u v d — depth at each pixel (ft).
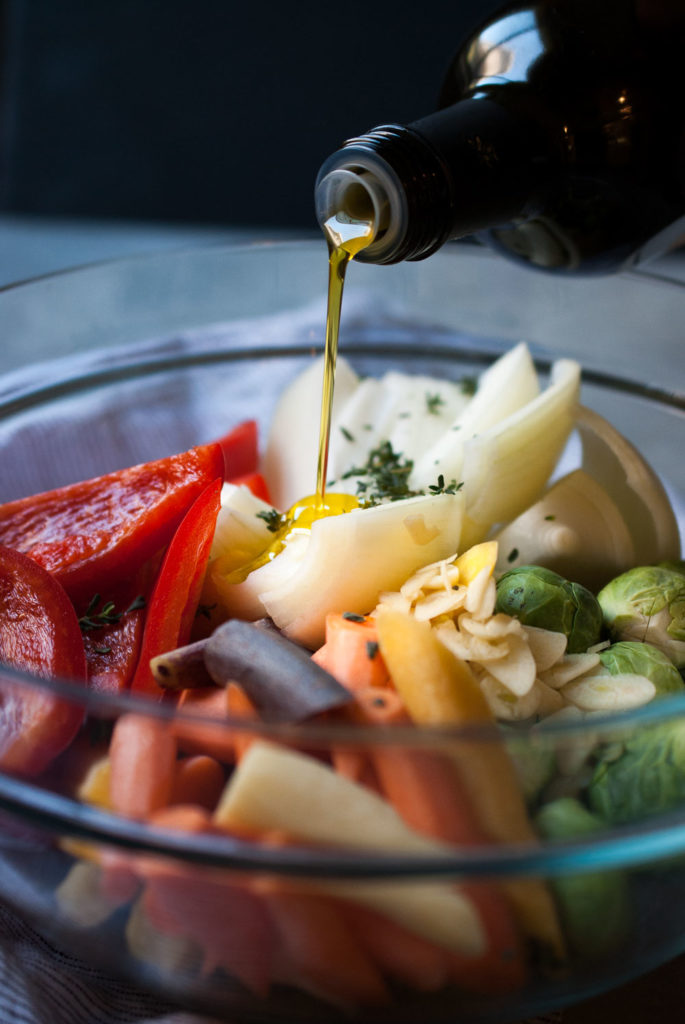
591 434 1.55
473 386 1.65
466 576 1.28
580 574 1.47
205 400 1.77
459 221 1.33
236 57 3.32
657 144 1.46
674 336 1.64
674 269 2.36
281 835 1.03
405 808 1.02
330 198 1.36
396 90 3.25
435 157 1.30
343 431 1.61
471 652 1.23
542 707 1.25
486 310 1.78
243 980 1.11
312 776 1.02
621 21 1.46
